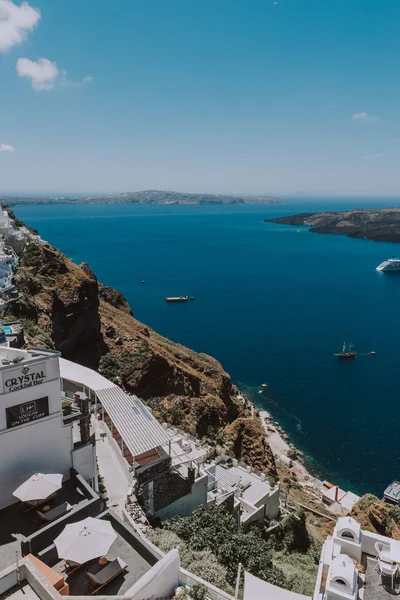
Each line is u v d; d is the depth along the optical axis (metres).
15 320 53.28
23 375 23.50
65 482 25.88
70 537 19.33
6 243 79.81
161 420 57.47
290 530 38.69
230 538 27.84
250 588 22.50
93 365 71.62
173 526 29.16
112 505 28.09
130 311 120.38
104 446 35.41
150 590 17.19
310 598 22.39
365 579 16.30
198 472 34.41
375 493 66.19
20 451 24.12
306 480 66.69
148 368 70.50
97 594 18.59
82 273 79.88
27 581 15.33
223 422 71.00
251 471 44.31
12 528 22.03
